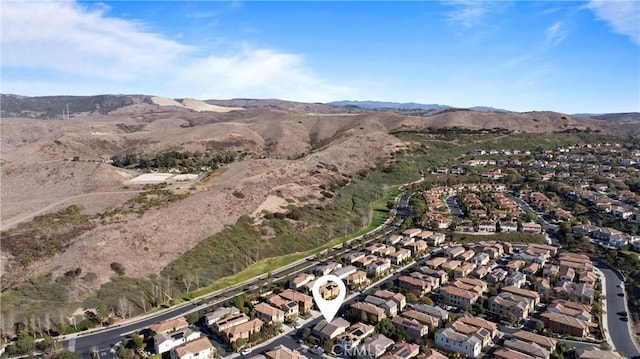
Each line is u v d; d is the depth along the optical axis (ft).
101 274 335.67
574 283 346.33
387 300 313.12
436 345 264.11
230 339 263.29
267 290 340.80
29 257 360.69
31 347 255.09
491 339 269.23
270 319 289.74
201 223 432.25
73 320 288.10
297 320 297.94
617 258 398.21
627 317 299.38
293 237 453.99
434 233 479.00
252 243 427.74
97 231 387.55
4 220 437.58
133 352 256.11
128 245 372.79
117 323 292.81
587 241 444.96
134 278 340.39
